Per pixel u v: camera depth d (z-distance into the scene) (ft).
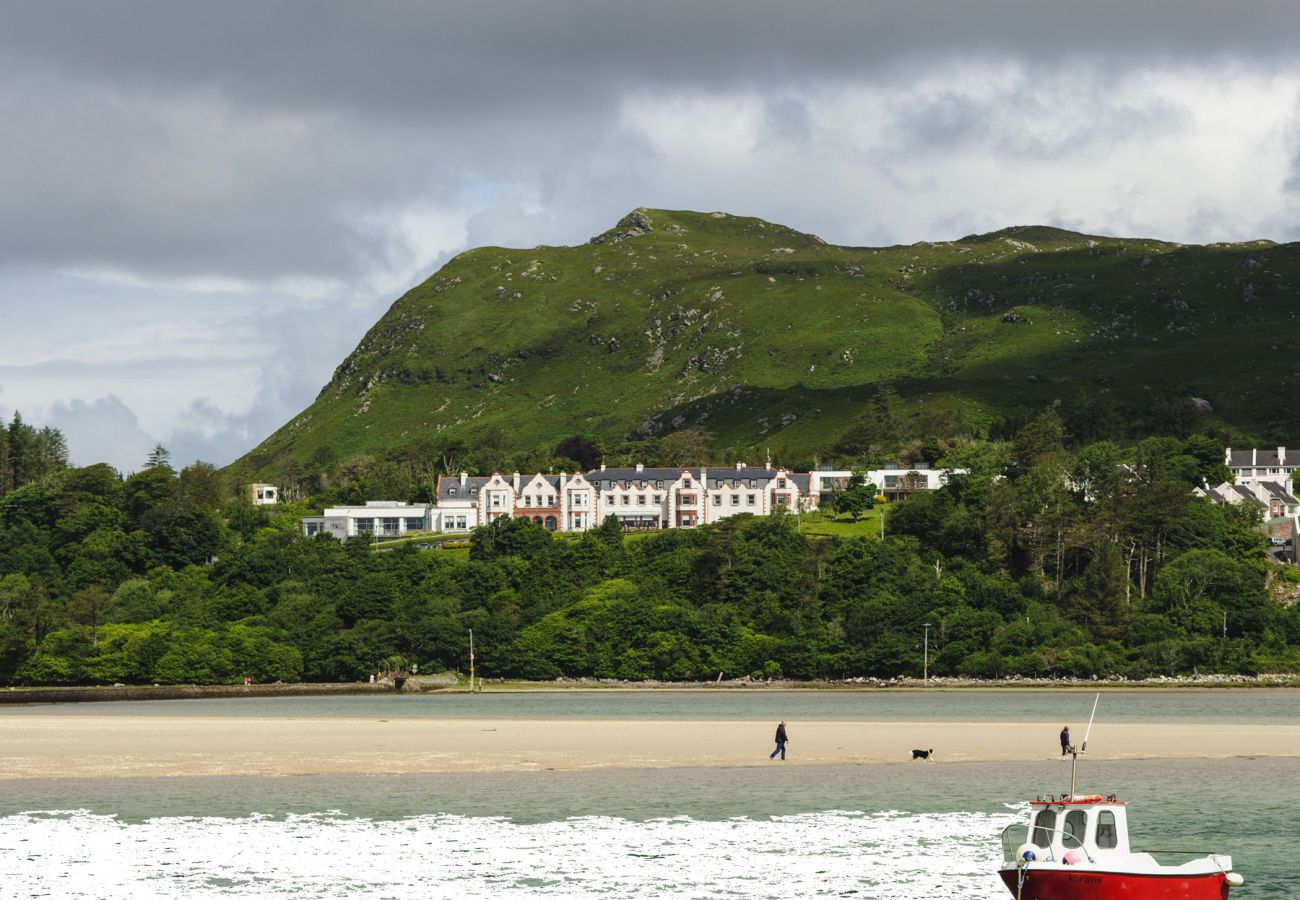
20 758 525.34
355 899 325.83
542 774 488.44
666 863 357.00
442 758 525.34
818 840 381.40
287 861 357.82
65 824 399.24
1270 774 490.08
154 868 351.05
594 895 328.90
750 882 339.57
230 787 460.96
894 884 338.95
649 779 478.18
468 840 380.58
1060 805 330.54
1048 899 316.19
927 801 437.17
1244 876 344.69
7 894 328.29
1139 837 385.70
